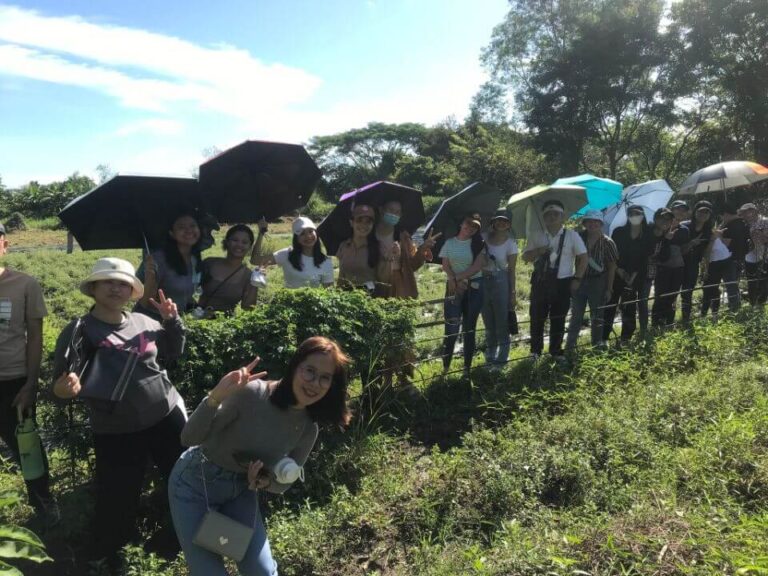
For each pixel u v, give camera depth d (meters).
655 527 3.18
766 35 25.81
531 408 5.47
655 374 6.10
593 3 32.72
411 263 6.30
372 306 5.21
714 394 5.20
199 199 5.05
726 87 27.19
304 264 5.71
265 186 5.91
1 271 3.86
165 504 4.19
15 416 4.02
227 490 2.85
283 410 2.83
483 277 6.67
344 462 4.55
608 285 7.36
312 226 5.66
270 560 2.89
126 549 3.35
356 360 5.02
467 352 6.64
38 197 51.78
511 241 6.89
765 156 27.09
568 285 6.98
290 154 5.89
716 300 9.15
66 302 12.97
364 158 79.75
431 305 11.72
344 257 6.11
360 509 3.89
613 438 4.48
